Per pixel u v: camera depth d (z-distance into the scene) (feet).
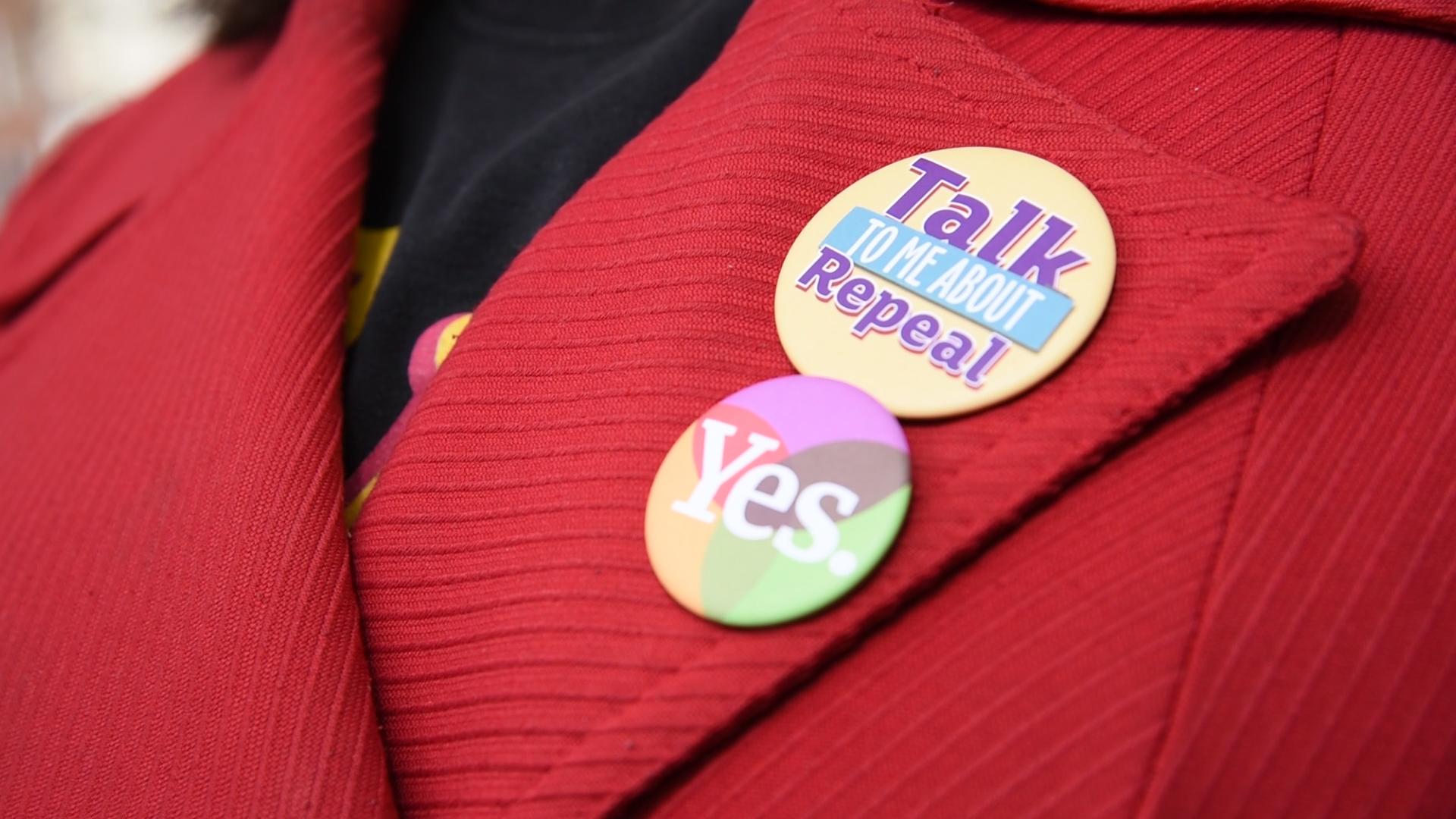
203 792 0.70
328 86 0.93
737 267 0.73
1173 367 0.67
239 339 0.83
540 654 0.69
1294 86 0.75
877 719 0.65
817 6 0.80
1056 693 0.64
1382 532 0.65
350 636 0.73
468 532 0.73
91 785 0.73
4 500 0.85
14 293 1.06
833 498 0.67
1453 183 0.72
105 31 1.49
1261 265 0.67
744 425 0.69
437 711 0.71
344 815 0.69
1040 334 0.68
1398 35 0.76
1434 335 0.69
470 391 0.76
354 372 0.87
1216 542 0.65
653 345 0.73
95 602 0.78
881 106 0.76
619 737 0.66
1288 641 0.63
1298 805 0.62
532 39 1.00
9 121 1.48
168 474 0.80
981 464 0.67
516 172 0.91
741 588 0.66
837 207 0.74
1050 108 0.74
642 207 0.77
